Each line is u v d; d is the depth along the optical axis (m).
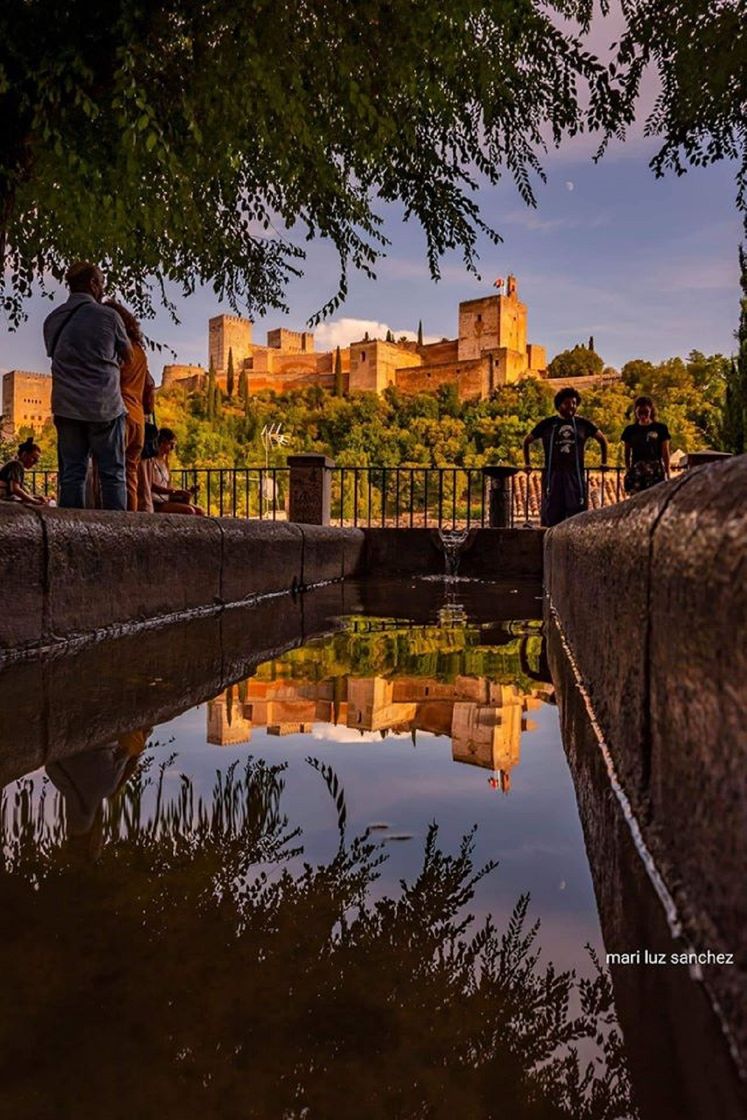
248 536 5.30
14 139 4.18
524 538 8.85
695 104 5.00
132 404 4.87
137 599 3.77
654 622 1.05
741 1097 0.62
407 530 9.16
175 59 3.93
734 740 0.69
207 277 6.19
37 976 0.84
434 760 1.72
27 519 2.86
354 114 4.40
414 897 1.04
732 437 14.44
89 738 1.85
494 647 3.44
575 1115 0.62
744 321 14.04
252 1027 0.74
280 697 2.37
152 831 1.28
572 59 4.66
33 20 3.67
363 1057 0.70
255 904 1.01
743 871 0.65
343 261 5.61
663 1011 0.75
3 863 1.14
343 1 3.71
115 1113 0.63
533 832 1.29
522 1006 0.77
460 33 4.02
